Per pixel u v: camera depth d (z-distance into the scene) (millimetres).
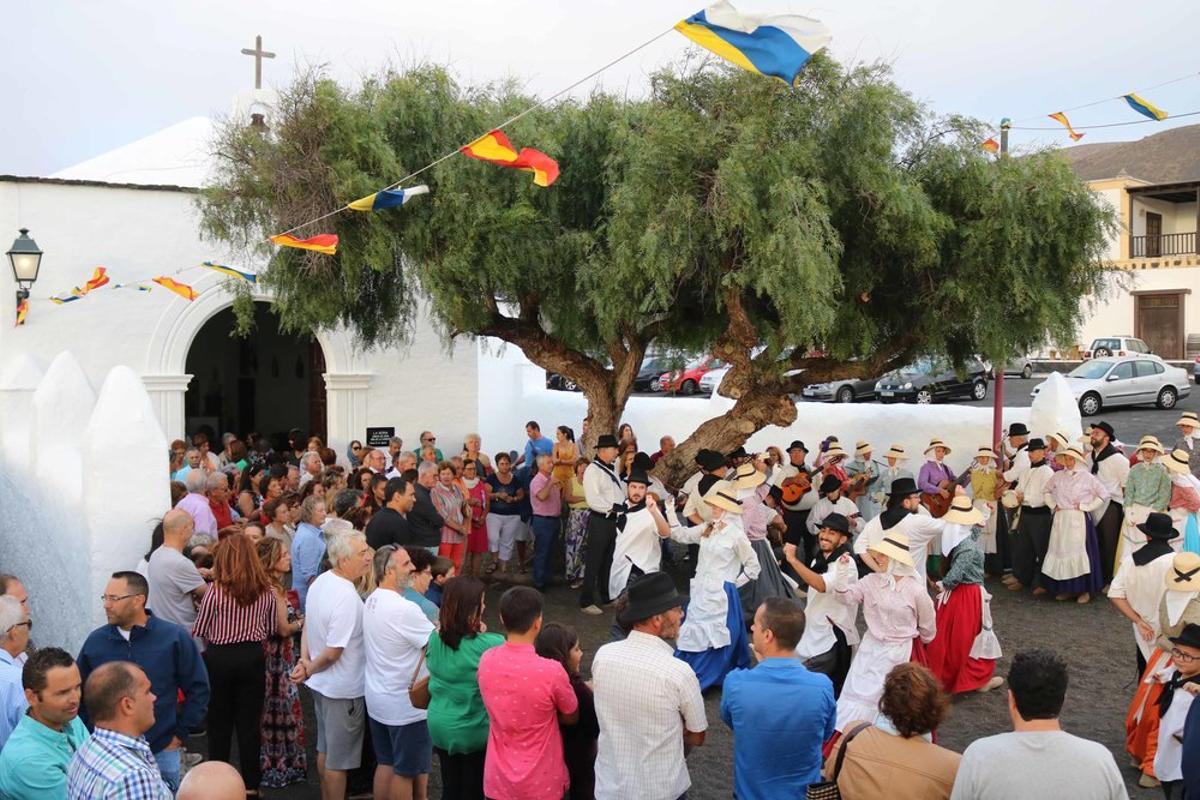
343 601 5898
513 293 11078
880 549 6590
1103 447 11695
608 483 10664
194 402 22406
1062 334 10078
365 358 16641
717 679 8141
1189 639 5383
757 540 9094
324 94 10172
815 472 12500
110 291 14797
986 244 9719
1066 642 9602
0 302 14180
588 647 9492
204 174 17141
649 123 9867
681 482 11961
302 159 10172
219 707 6188
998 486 12109
